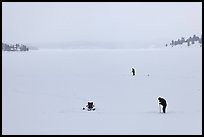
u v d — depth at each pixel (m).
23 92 35.09
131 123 20.47
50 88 37.78
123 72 53.81
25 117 23.14
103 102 28.45
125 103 27.66
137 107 25.86
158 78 43.75
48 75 52.62
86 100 29.61
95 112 24.25
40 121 21.73
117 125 20.05
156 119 21.31
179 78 42.53
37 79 47.31
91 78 47.03
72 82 43.06
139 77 45.97
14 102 29.41
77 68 64.38
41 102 29.08
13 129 19.91
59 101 29.36
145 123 20.36
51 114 23.88
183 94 30.91
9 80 46.31
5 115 24.06
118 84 39.81
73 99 30.25
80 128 19.55
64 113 24.06
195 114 22.61
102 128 19.41
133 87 36.81
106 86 38.41
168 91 32.97
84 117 22.56
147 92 32.91
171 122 20.47
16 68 66.06
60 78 48.06
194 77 42.62
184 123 20.12
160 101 23.25
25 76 51.41
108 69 60.12
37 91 35.69
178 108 24.92
